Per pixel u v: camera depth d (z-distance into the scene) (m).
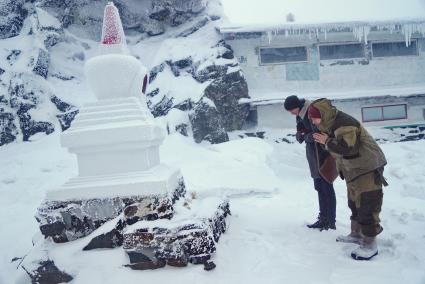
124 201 3.72
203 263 3.25
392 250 3.45
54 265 3.46
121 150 3.96
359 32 14.98
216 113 13.19
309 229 4.29
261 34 15.13
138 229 3.32
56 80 15.23
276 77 15.46
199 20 17.19
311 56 15.62
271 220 4.77
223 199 4.87
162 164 4.56
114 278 3.15
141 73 4.35
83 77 15.97
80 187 3.81
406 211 4.87
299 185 7.60
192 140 12.59
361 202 3.37
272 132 14.24
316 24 14.64
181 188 4.53
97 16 17.39
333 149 3.33
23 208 7.82
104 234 3.56
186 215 3.68
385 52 16.17
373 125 15.24
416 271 2.95
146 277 3.13
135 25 17.78
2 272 4.49
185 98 13.54
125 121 3.98
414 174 6.78
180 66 14.97
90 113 4.07
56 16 16.86
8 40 15.95
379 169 3.38
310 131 4.15
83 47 16.95
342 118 3.44
